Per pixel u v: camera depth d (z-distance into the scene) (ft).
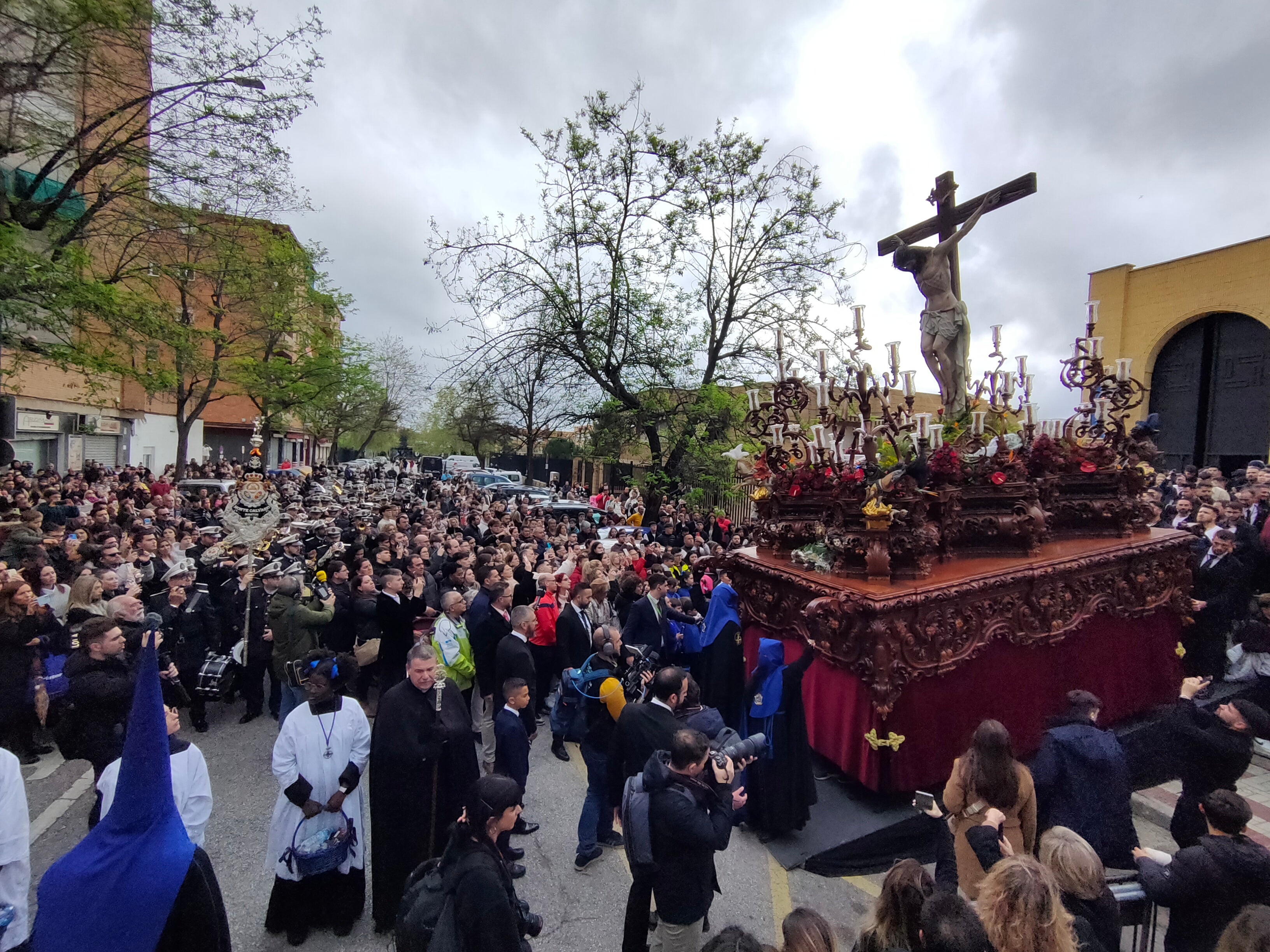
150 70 42.39
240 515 27.63
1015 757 17.25
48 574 23.86
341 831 12.96
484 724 21.26
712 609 20.66
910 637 15.12
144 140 42.86
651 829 10.89
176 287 73.97
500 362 54.49
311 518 45.57
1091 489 22.02
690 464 53.98
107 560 25.70
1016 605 17.28
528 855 16.39
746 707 16.24
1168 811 17.98
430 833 13.48
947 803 12.28
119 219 45.70
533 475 143.74
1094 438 22.82
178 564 27.14
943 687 16.31
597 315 55.36
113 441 91.71
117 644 13.75
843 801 16.87
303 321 90.48
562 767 21.30
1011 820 11.82
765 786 15.96
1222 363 64.23
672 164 55.16
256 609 23.85
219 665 22.70
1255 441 61.72
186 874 7.93
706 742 10.93
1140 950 11.75
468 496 73.67
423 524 47.80
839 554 17.25
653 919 13.56
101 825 8.04
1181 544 21.89
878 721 15.48
